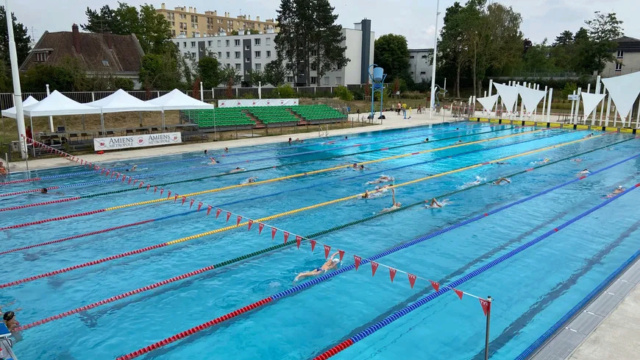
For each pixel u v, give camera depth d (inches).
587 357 215.6
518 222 457.1
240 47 2876.5
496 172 703.1
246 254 375.9
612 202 526.9
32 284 322.7
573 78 2299.5
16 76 753.0
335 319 273.6
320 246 393.7
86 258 369.7
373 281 323.3
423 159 821.2
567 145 978.1
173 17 4185.5
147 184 625.0
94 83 1480.1
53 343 250.2
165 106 919.0
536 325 262.2
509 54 2438.5
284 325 267.6
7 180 636.1
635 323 246.8
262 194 574.9
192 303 294.5
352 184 628.7
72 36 2005.4
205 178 665.0
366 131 1204.5
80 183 625.0
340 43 2561.5
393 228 441.7
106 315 280.5
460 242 402.0
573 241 401.7
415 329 260.1
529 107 1412.4
